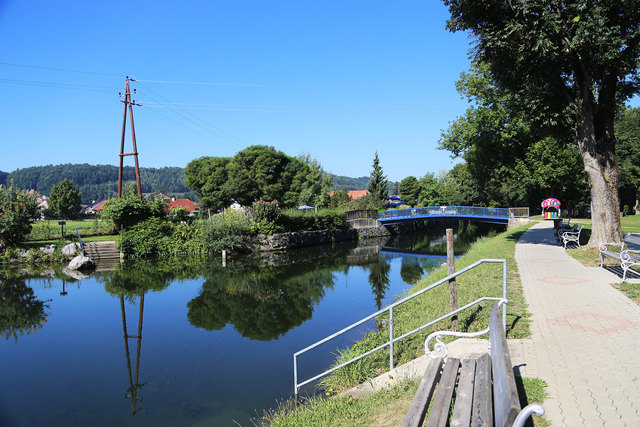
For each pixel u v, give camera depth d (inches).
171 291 713.6
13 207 1084.5
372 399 203.9
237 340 429.7
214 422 259.0
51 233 1300.4
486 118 872.3
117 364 375.9
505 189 2192.4
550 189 1233.4
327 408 206.8
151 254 1189.1
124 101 1552.7
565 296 331.3
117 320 532.4
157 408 284.7
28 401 302.5
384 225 2044.8
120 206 1219.2
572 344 221.9
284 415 235.9
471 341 249.0
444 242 1651.1
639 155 1654.8
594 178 547.5
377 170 2849.4
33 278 869.8
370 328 430.3
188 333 464.8
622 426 137.4
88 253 1138.7
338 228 1747.0
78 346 430.6
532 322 266.4
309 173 2623.0
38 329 496.4
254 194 2311.8
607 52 444.1
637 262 365.1
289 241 1409.9
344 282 760.3
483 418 115.1
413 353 267.9
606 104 529.0
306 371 330.0
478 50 552.1
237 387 309.9
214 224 1256.8
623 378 175.8
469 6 524.7
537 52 490.3
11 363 382.3
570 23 467.5
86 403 296.8
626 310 280.5
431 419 128.3
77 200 3595.0
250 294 674.8
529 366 195.8
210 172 2517.2
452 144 939.3
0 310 596.4
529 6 456.8
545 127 596.7
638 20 473.4
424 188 2974.9
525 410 84.4
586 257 522.3
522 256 588.7
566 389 168.7
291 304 592.7
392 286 703.7
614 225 543.5
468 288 397.7
